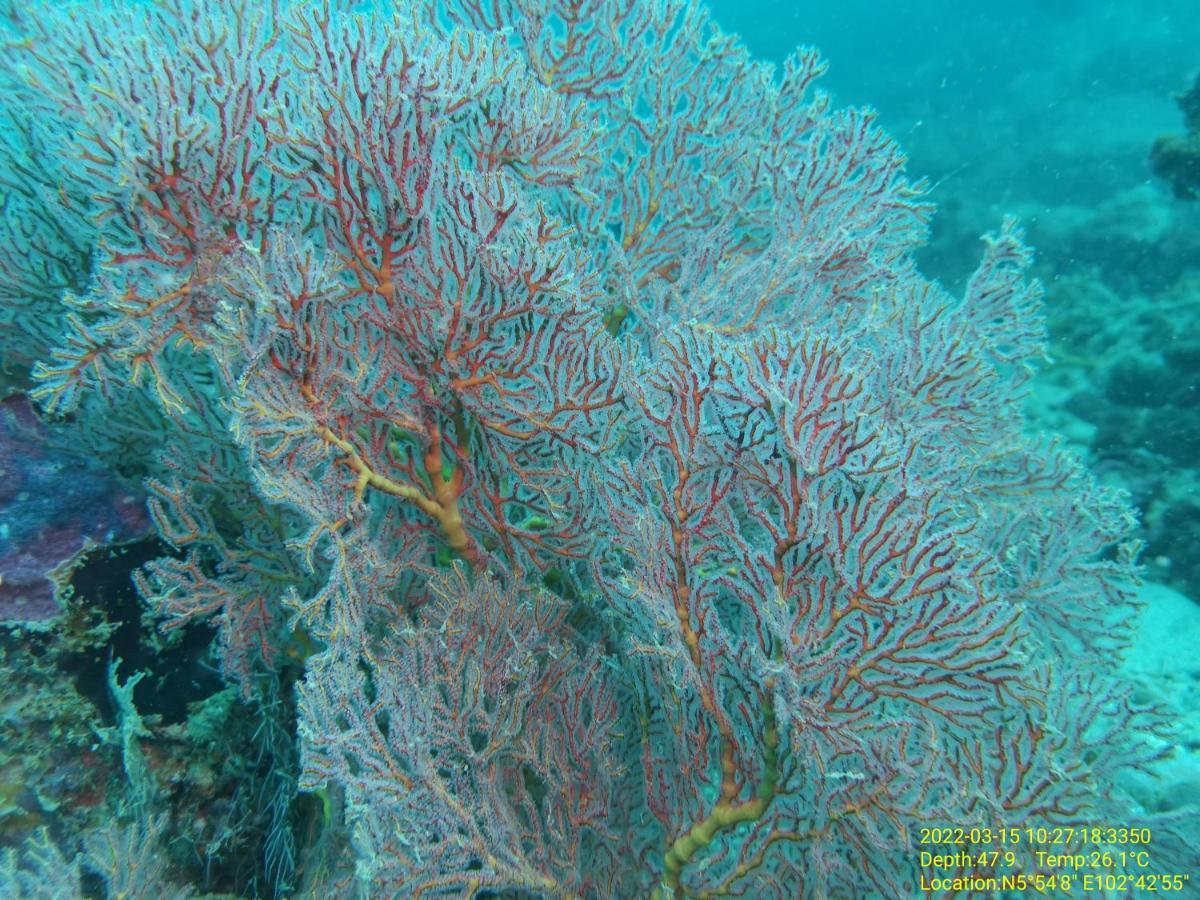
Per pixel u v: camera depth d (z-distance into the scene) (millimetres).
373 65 309
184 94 312
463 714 342
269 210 331
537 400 354
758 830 333
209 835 391
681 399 320
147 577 392
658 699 363
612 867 377
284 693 415
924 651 299
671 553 331
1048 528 474
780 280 432
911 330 436
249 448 300
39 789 349
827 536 300
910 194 462
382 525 365
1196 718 502
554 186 396
